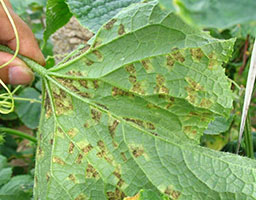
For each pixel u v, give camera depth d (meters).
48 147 0.40
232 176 0.38
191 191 0.38
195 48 0.38
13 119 0.86
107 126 0.39
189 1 0.24
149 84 0.38
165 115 0.39
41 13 0.83
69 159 0.39
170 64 0.38
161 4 0.25
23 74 0.44
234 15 0.23
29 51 0.46
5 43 0.46
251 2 0.23
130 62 0.38
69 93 0.40
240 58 0.65
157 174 0.38
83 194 0.39
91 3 0.42
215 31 0.53
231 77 0.67
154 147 0.38
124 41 0.38
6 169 0.54
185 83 0.38
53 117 0.40
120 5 0.42
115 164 0.39
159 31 0.38
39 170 0.40
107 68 0.39
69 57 0.40
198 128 0.39
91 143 0.39
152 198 0.37
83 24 0.41
